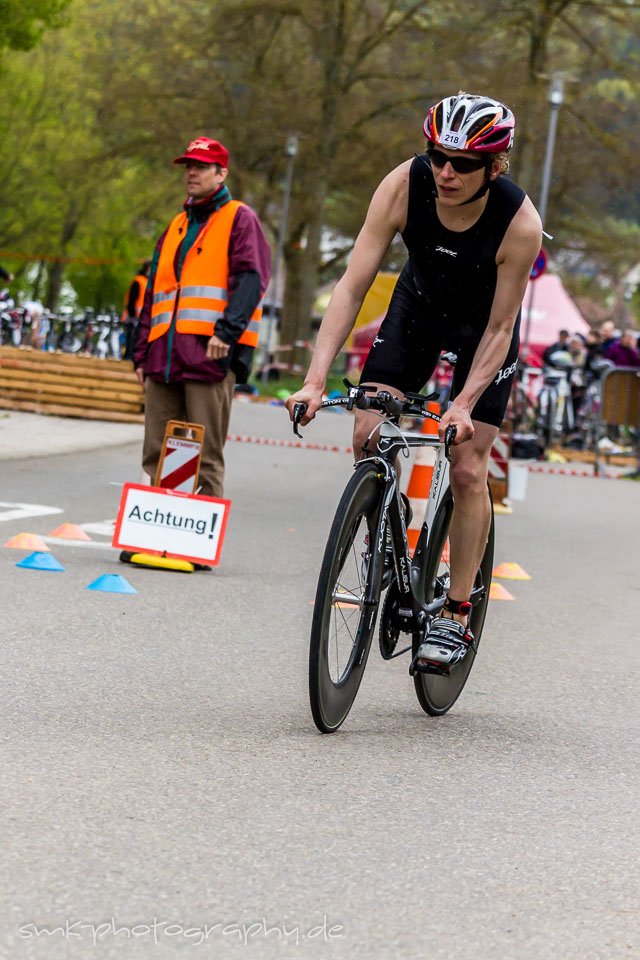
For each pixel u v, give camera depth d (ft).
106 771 22.58
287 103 206.49
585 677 34.35
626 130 208.13
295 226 235.61
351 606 26.23
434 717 28.84
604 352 135.44
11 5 96.84
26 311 164.55
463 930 17.04
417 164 26.66
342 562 25.72
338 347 26.76
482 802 22.79
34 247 219.00
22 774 22.02
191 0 205.57
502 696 31.63
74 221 221.25
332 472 85.40
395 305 27.96
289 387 197.06
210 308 46.26
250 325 46.52
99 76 205.57
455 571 28.68
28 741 24.00
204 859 18.80
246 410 141.90
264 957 15.72
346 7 203.62
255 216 46.93
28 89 198.18
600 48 196.95
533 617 42.98
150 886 17.61
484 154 25.66
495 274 27.02
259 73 206.28
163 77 204.85
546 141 216.33
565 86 195.11
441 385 129.08
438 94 200.34
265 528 57.52
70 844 18.93
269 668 31.83
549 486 93.15
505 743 27.02
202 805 21.22
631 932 17.43
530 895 18.51
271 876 18.37
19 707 26.35
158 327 46.93
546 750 26.76
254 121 205.77
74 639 33.06
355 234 247.91
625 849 20.89
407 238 27.12
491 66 197.98
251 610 38.99
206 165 46.26
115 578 40.24
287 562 49.01
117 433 94.94
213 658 32.42
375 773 23.89
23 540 45.93
